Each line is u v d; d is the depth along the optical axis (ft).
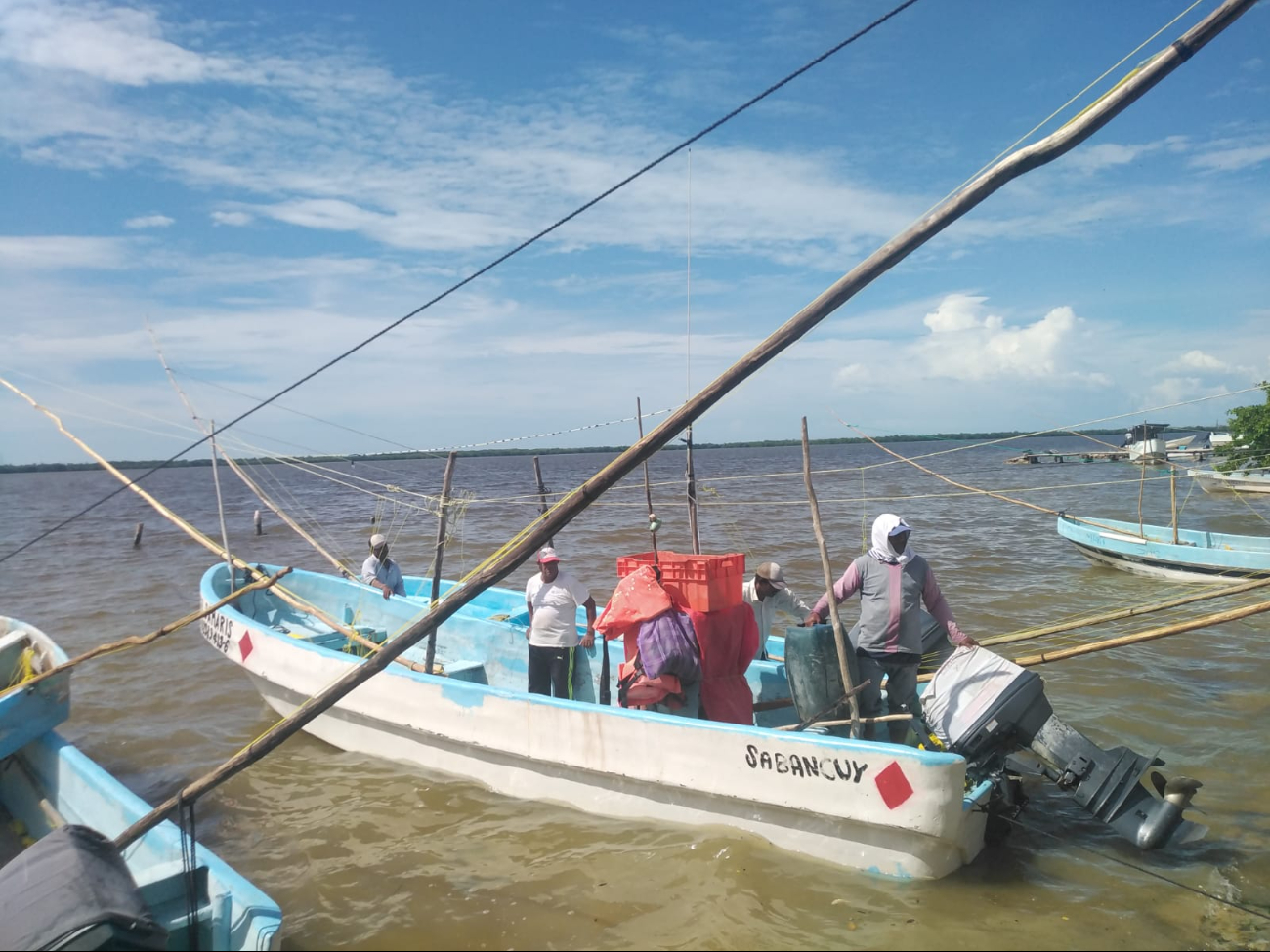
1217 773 20.93
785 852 17.25
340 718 24.62
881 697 19.04
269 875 17.54
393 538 76.38
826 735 17.35
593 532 75.20
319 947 14.85
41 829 20.11
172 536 90.53
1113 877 16.47
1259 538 48.16
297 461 30.30
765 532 70.64
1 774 22.63
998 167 12.35
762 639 22.77
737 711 19.94
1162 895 15.78
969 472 143.43
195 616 21.40
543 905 15.87
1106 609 38.55
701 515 89.35
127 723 27.40
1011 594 42.57
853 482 126.93
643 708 19.70
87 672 33.01
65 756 19.63
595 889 16.35
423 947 14.75
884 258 12.88
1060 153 12.09
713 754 17.80
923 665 21.48
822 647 18.53
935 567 50.93
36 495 200.54
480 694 21.13
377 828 19.40
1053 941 14.37
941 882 16.25
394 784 21.90
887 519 19.01
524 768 20.56
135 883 13.62
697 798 18.12
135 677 32.32
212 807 21.04
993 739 17.06
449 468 25.61
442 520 25.49
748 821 17.63
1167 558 45.78
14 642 23.38
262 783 22.38
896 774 15.92
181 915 14.16
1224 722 24.12
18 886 13.01
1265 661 29.63
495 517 86.53
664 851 17.51
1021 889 16.06
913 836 15.94
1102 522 55.31
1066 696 26.40
